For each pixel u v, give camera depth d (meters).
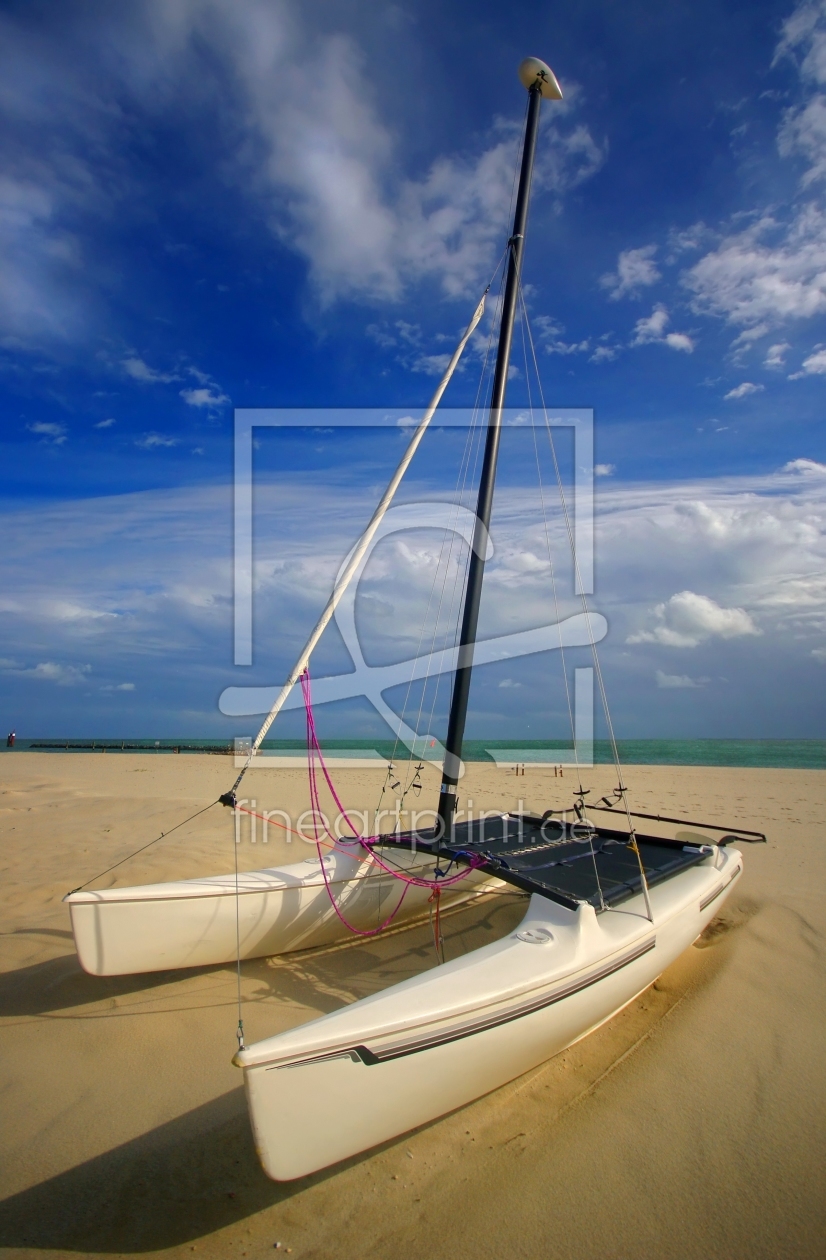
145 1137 2.71
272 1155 2.18
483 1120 2.87
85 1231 2.25
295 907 4.27
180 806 10.24
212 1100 2.96
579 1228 2.29
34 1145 2.66
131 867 6.44
